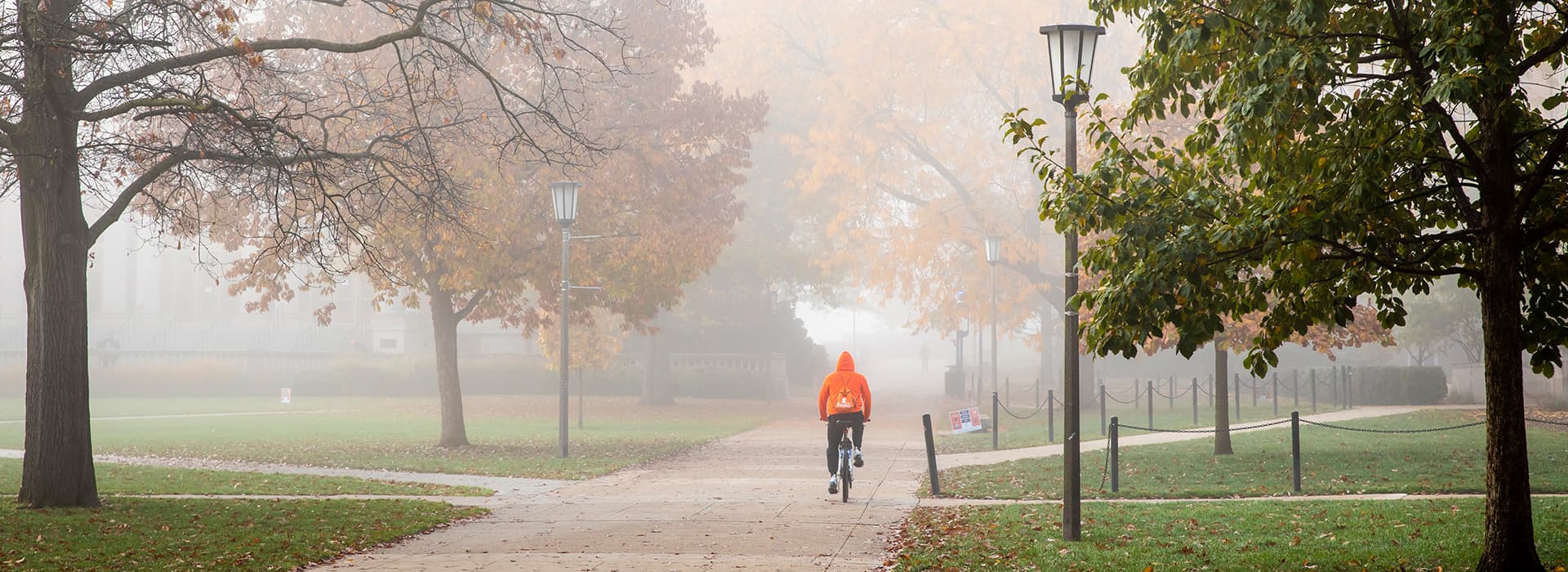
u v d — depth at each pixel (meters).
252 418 53.06
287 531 15.96
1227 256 10.66
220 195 24.69
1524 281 11.34
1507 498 10.38
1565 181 10.72
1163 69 11.56
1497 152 10.04
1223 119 10.87
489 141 31.41
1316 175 10.67
